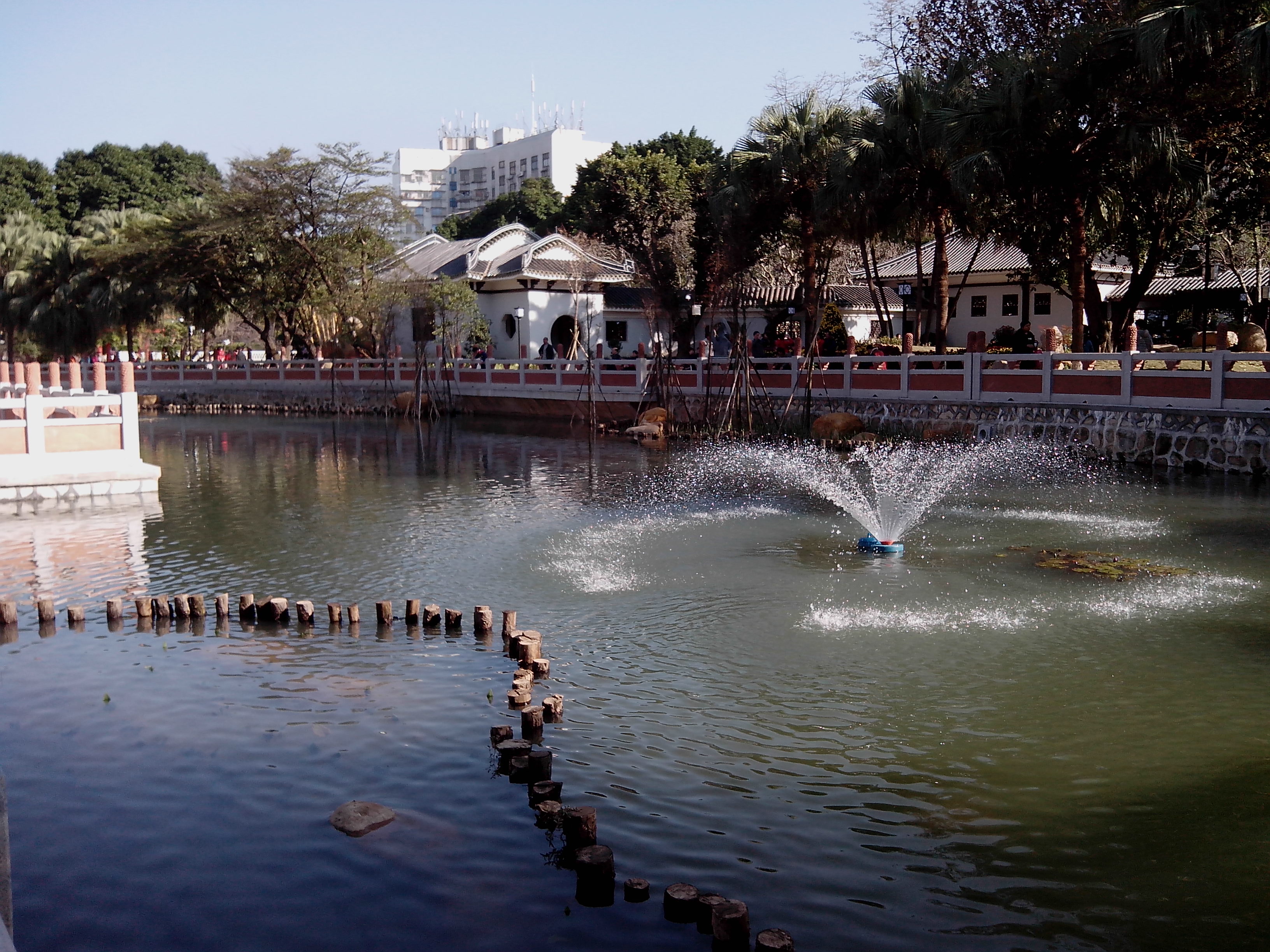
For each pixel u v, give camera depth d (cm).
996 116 2231
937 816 598
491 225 7912
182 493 1944
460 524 1565
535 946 475
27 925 498
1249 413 1834
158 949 477
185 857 559
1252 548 1297
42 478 1841
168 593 1157
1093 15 2422
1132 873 536
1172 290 3706
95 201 7506
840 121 2877
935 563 1249
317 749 699
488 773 659
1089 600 1067
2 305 5534
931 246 4209
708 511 1652
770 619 1011
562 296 4569
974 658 884
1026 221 2405
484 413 3897
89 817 607
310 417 4241
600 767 665
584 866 520
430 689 820
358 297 4516
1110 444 2084
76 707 787
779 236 3472
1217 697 784
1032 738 711
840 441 2512
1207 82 2098
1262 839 569
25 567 1294
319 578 1215
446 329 4300
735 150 3041
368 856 556
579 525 1538
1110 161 2259
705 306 4334
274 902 515
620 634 966
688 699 791
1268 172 2361
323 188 4425
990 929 487
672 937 482
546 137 12669
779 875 535
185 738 721
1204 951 469
